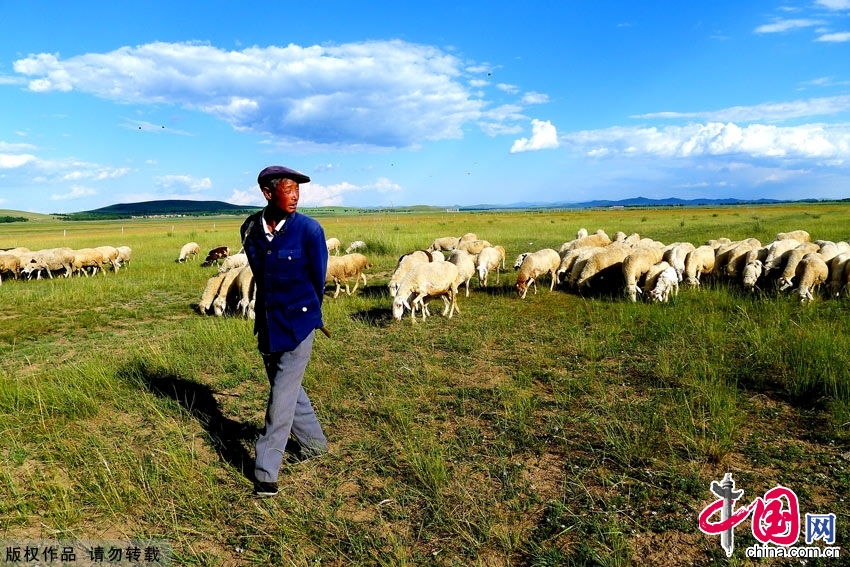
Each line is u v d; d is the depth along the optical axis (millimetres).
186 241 34281
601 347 7309
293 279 3715
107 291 14281
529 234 32531
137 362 6777
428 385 5969
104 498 3646
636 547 3100
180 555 3135
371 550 3111
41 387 5750
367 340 8312
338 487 3883
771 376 5801
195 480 3949
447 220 63562
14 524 3471
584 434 4609
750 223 38062
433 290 9648
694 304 10180
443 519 3398
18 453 4461
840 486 3643
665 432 4535
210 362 7125
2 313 11773
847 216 45469
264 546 3221
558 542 3150
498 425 4832
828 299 10297
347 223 54875
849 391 4965
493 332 8500
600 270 12305
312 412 4246
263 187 3654
